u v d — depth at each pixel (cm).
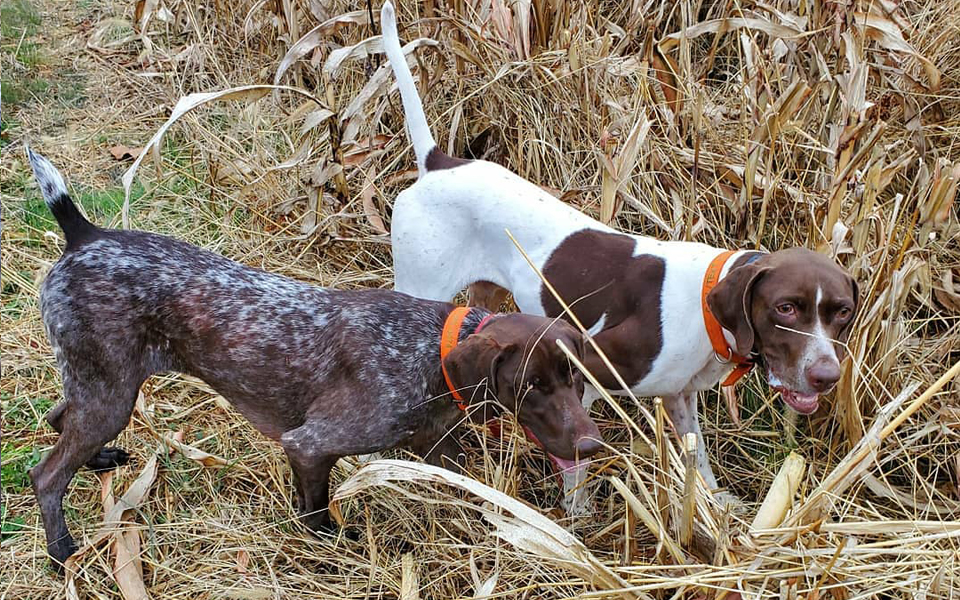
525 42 533
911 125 507
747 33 570
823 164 496
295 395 362
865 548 314
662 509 330
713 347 367
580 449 315
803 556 308
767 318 339
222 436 420
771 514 323
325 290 374
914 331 429
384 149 533
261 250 542
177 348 365
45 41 739
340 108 592
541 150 529
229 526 377
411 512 385
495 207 411
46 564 360
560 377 323
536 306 404
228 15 705
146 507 383
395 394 349
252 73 679
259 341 358
